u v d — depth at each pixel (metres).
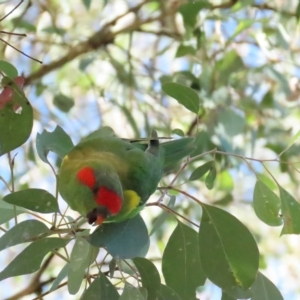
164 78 5.78
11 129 2.98
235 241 2.99
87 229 2.99
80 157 3.41
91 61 5.80
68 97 5.78
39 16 6.37
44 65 6.09
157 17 6.13
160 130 5.91
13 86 2.92
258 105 5.86
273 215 3.43
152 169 3.64
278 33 5.54
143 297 2.83
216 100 5.34
